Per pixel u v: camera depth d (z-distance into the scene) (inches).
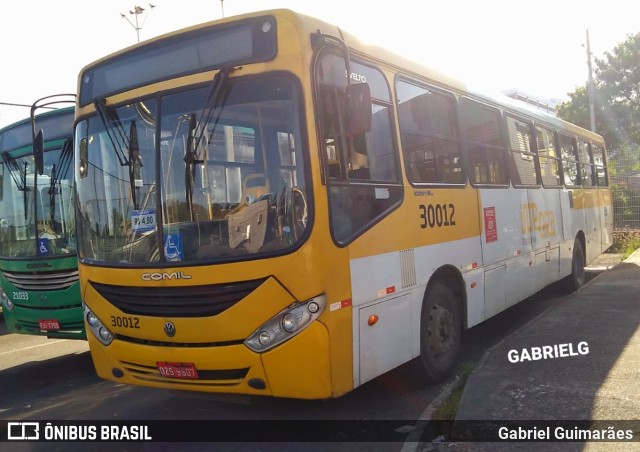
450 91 263.4
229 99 180.9
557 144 408.5
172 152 188.4
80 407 245.9
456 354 248.4
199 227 181.0
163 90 192.4
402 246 210.5
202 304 176.9
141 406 239.3
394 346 203.5
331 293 172.4
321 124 175.8
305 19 179.3
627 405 181.9
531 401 190.7
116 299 196.9
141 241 191.8
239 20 183.2
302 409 219.1
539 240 350.3
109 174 204.7
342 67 191.3
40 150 252.8
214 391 180.7
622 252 681.6
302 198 170.4
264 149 175.9
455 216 250.2
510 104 332.8
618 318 292.8
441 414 196.1
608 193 562.9
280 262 169.3
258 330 171.5
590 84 1237.1
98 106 205.9
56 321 290.5
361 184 191.6
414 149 227.9
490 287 279.9
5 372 319.0
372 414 210.2
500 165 307.1
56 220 294.7
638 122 1242.6
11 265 305.3
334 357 172.6
